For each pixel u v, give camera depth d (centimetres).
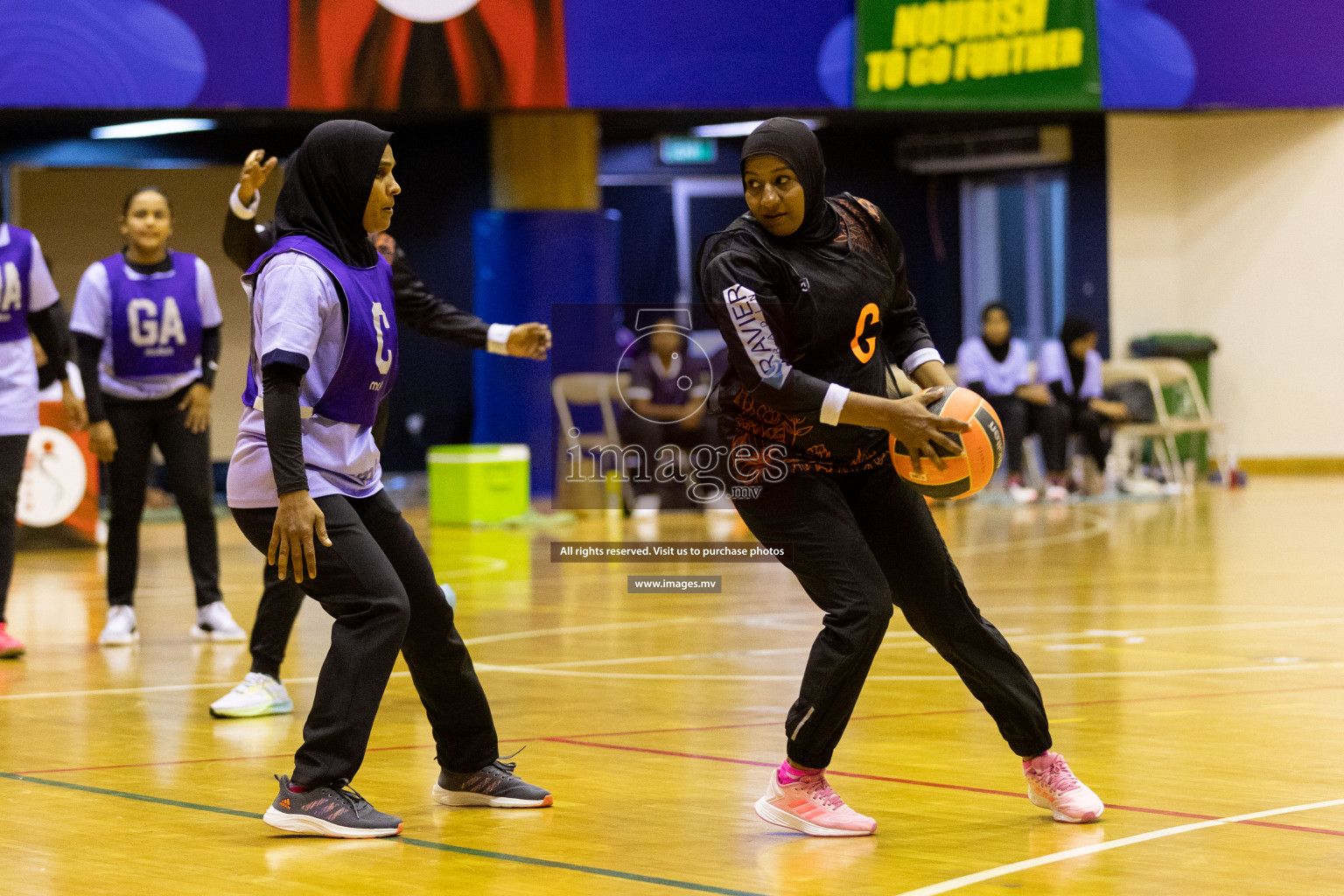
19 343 1301
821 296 697
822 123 3597
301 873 637
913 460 697
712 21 2869
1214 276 3616
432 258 3503
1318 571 1803
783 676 1163
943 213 3750
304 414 710
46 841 696
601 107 2847
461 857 665
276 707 1036
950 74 2998
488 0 2780
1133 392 3142
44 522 2334
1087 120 3566
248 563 2128
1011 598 1602
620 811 752
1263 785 788
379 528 735
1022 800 766
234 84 2683
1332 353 3512
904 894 596
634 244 3762
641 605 1617
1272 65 3222
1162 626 1383
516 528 2558
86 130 3381
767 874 631
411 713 1034
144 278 1340
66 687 1144
